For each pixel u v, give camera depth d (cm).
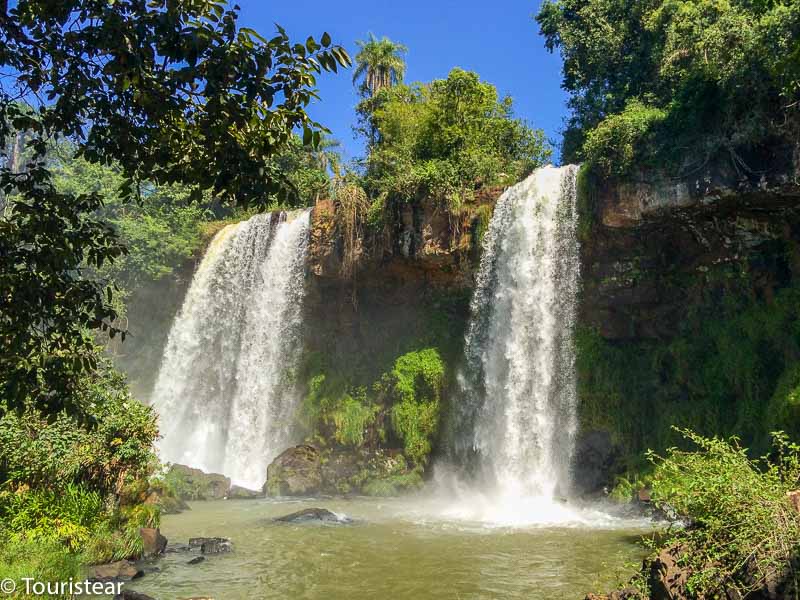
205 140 678
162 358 3441
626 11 2880
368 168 3059
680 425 1855
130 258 3431
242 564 1167
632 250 2044
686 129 1842
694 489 736
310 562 1185
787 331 1753
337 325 2792
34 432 1233
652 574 696
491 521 1653
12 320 665
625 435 1964
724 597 614
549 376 2122
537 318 2173
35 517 1075
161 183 712
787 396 1562
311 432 2595
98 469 1289
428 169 2419
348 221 2630
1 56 634
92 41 594
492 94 3041
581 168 2105
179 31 580
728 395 1838
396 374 2483
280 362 2856
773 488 692
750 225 1823
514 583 1031
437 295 2548
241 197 681
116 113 674
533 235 2216
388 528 1545
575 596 951
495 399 2234
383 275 2620
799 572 583
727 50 1700
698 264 1970
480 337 2345
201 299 3266
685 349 1948
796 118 1616
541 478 2059
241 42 614
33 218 684
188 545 1314
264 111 658
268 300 2955
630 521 1612
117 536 1153
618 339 2112
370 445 2462
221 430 2988
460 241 2392
